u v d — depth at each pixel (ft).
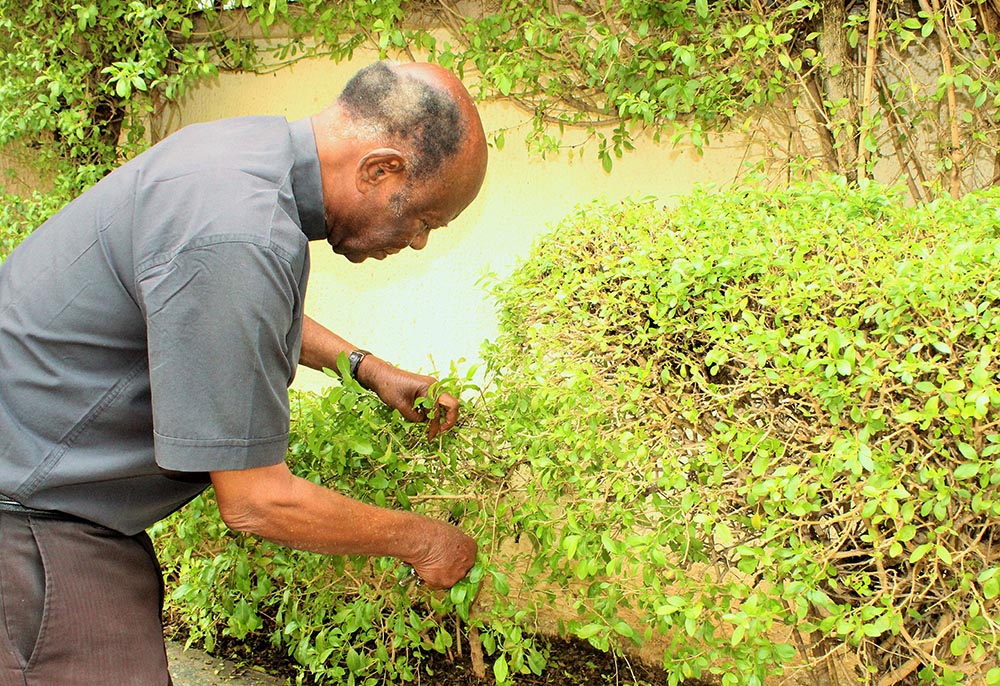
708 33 8.90
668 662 6.21
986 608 5.92
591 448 6.22
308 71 11.02
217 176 4.78
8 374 5.17
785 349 6.07
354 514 5.34
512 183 10.42
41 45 11.07
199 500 7.34
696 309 6.48
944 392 5.23
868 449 5.42
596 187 10.14
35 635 5.26
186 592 7.55
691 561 6.70
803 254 6.30
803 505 5.63
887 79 9.26
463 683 8.60
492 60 9.66
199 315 4.49
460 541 6.05
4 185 12.09
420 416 7.00
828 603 5.60
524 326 7.74
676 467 6.10
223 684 8.49
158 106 11.69
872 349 5.58
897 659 7.00
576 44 9.30
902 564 6.40
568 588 7.79
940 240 6.37
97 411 5.12
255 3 10.02
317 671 7.51
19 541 5.20
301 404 7.82
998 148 8.79
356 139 5.08
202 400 4.55
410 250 10.91
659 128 9.46
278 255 4.63
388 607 7.99
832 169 9.37
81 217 5.16
